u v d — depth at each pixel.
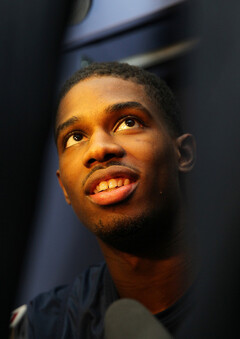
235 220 0.65
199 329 0.63
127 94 0.89
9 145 0.78
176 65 1.47
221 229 0.66
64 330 1.02
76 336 0.99
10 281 0.73
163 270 0.88
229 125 0.72
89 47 1.62
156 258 0.87
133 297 0.91
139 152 0.81
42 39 0.83
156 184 0.82
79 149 0.86
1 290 0.72
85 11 1.57
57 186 1.60
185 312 0.83
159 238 0.84
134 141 0.82
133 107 0.85
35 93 0.81
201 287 0.68
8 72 0.79
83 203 0.83
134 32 1.56
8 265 0.74
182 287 0.88
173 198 0.85
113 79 0.93
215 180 0.70
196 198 0.76
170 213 0.84
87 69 0.98
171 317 0.84
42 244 1.58
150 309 0.89
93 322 0.98
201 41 0.88
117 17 1.58
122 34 1.57
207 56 0.84
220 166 0.70
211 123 0.75
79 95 0.90
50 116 0.84
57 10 0.85
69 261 1.60
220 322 0.60
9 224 0.75
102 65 0.98
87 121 0.85
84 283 1.11
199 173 0.76
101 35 1.58
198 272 0.84
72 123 0.87
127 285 0.91
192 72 0.93
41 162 0.81
